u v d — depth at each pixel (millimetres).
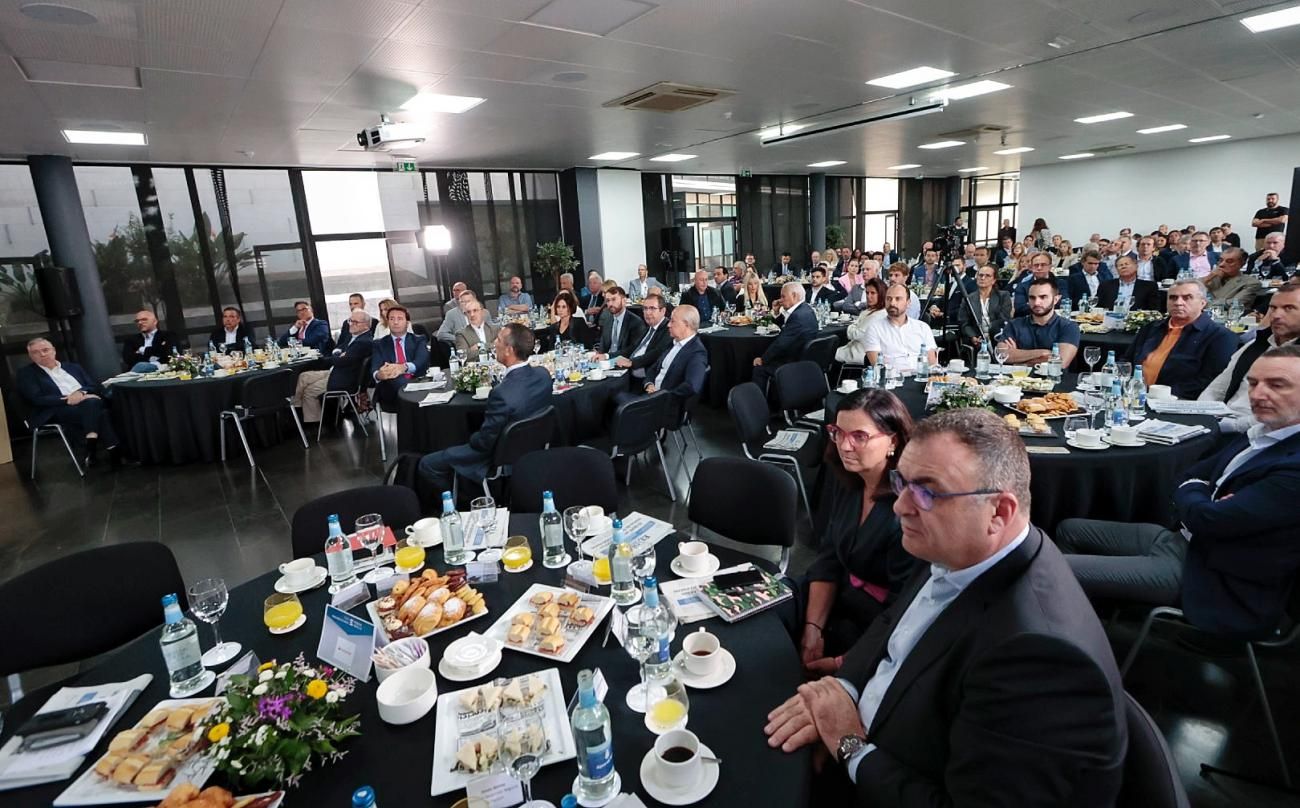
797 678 1276
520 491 2418
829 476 3133
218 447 5434
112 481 5043
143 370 6016
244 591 1758
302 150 7121
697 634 1373
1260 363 1844
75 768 1145
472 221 10133
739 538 2229
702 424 5754
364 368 6105
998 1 3996
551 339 7965
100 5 3125
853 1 3842
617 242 11273
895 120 7754
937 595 1214
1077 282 7512
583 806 982
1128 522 2430
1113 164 14227
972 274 8047
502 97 5492
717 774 1025
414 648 1381
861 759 1104
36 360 5445
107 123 5312
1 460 5742
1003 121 8555
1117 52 5340
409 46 4043
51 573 1751
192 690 1336
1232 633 1729
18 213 6727
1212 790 1725
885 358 4238
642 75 5152
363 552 1924
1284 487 1620
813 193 14797
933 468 1055
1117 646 2322
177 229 7652
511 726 1125
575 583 1652
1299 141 11883
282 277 8453
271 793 1022
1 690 1845
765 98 6246
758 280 8469
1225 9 4461
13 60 3775
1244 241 12758
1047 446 2465
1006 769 896
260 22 3490
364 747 1143
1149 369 3547
